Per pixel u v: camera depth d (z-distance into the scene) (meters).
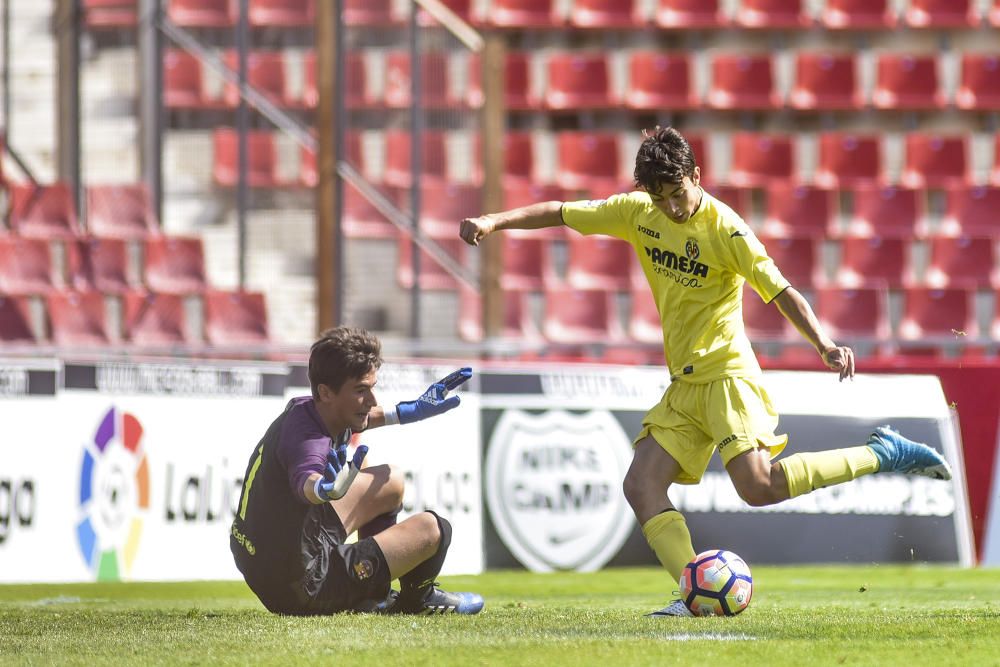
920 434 29.72
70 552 25.20
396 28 34.38
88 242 38.62
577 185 49.47
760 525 28.80
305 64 38.94
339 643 11.19
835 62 51.88
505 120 51.34
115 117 39.09
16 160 39.38
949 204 49.88
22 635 12.48
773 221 48.97
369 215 34.25
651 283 15.27
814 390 29.53
